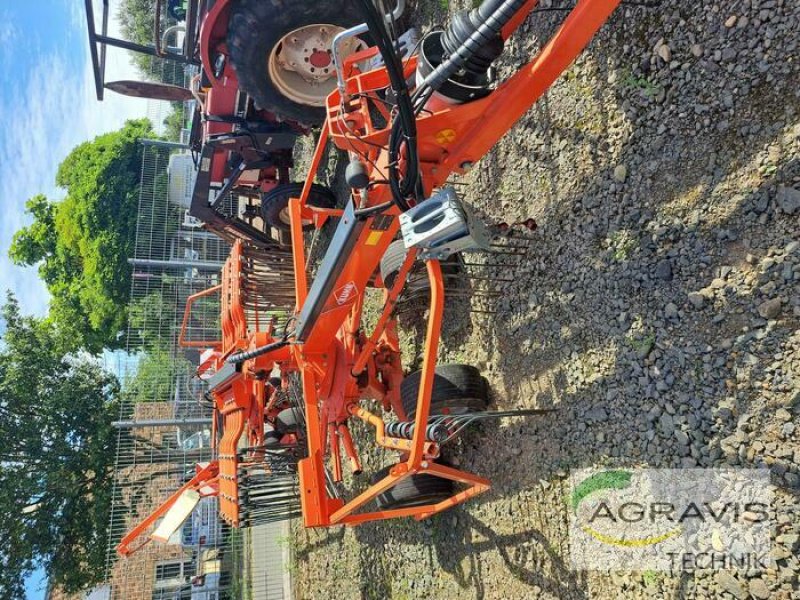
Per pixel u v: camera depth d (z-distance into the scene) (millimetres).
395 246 4117
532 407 3578
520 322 3768
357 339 4156
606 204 3295
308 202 6070
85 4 4797
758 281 2541
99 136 19250
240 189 7023
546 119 3738
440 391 3764
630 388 3014
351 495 5914
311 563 7164
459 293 3994
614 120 3297
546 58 2338
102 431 13922
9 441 13484
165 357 9828
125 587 10719
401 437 3445
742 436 2518
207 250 10383
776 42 2568
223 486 5312
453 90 2420
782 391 2410
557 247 3566
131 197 17172
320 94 4852
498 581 3695
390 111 2713
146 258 10680
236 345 5293
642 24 3158
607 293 3215
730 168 2709
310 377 4004
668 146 2998
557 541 3299
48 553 13148
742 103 2686
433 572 4410
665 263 2926
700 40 2877
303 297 4031
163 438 10633
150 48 5152
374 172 2834
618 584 2938
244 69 4488
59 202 19875
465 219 2398
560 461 3346
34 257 20062
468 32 2229
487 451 3873
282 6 4043
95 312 16453
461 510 4078
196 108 6383
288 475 6254
